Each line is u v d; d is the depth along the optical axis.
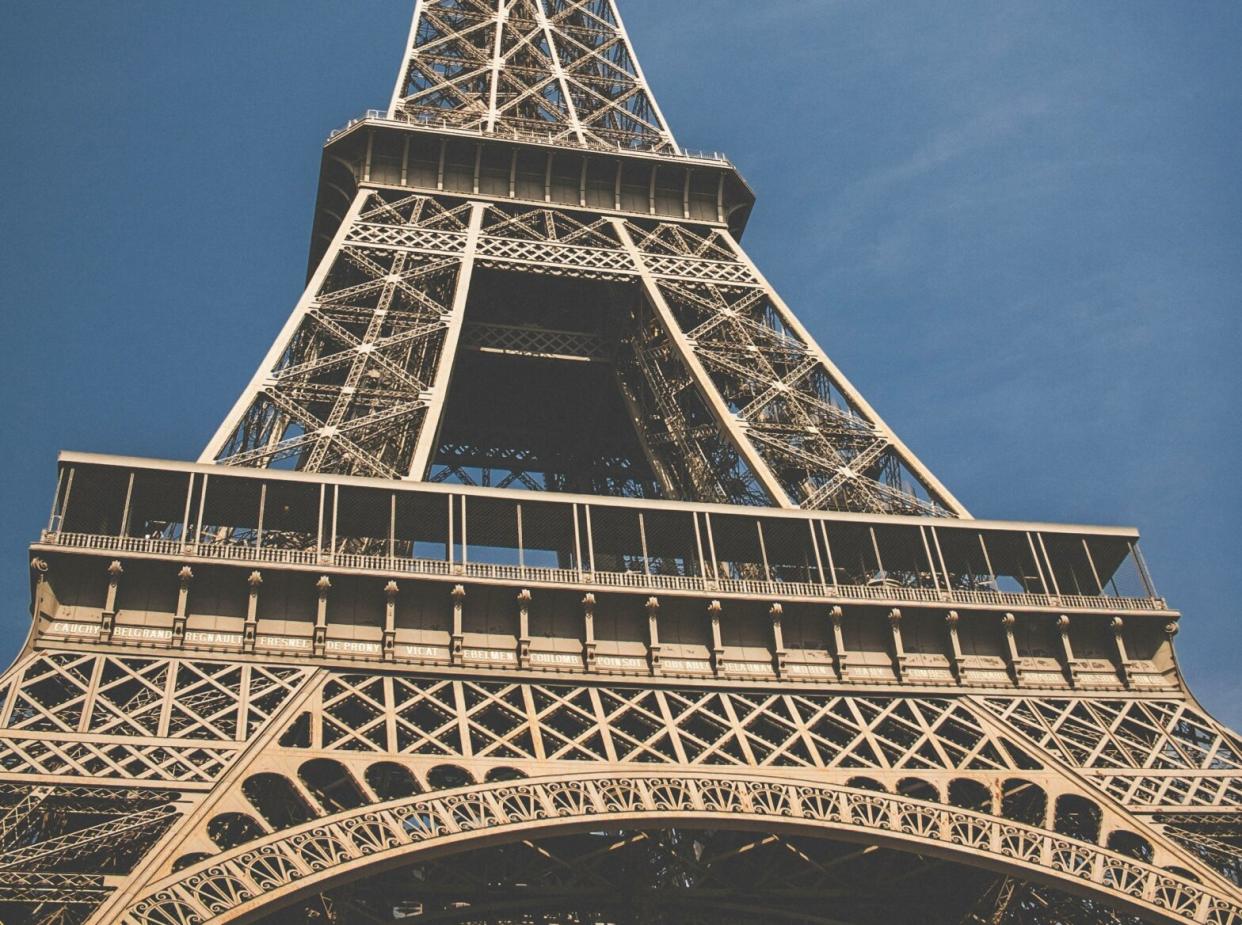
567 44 105.31
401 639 55.47
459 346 86.56
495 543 63.12
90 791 45.38
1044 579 65.25
